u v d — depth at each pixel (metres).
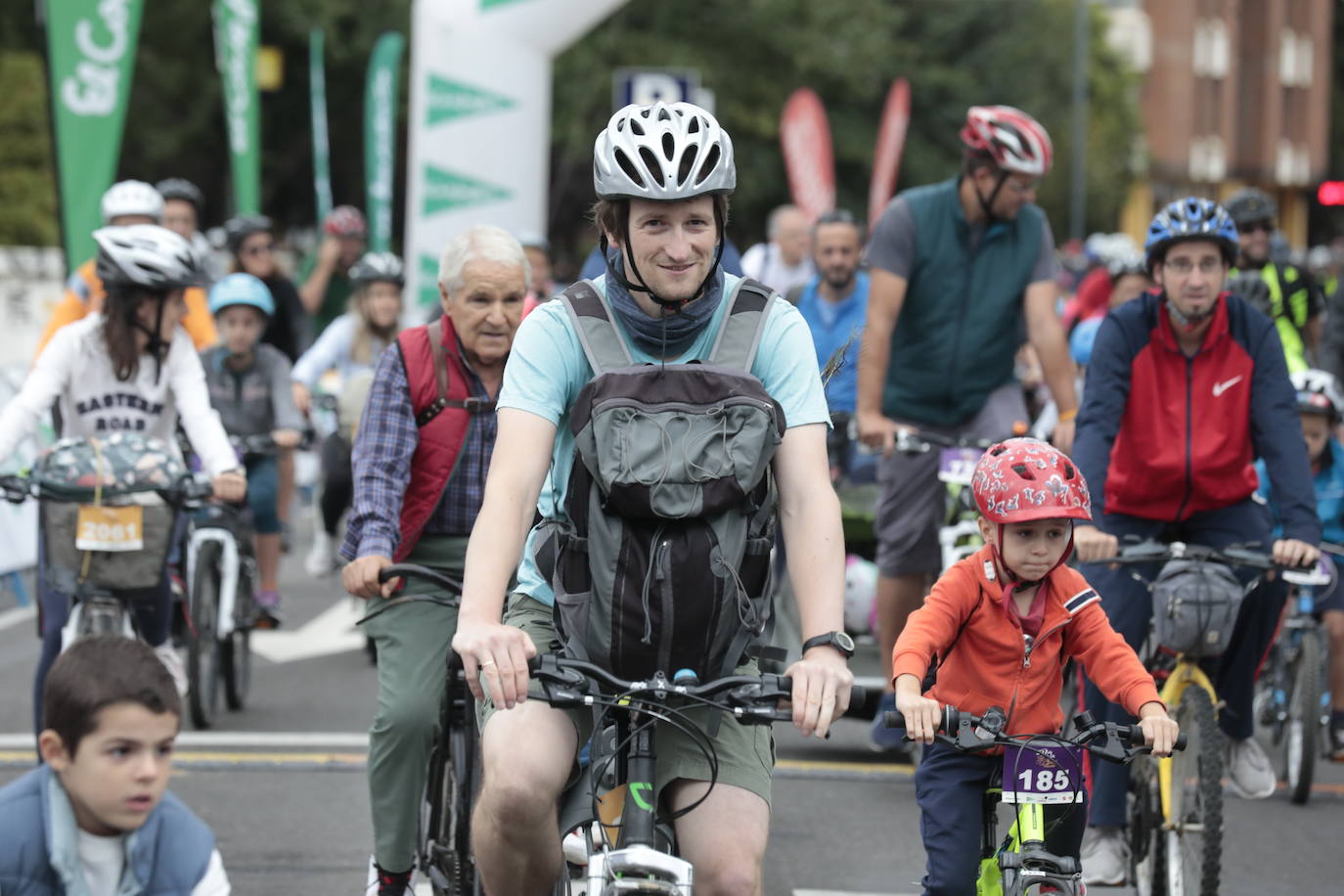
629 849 8.49
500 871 9.43
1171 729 10.44
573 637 9.20
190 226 29.31
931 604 11.40
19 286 60.09
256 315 23.86
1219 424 14.52
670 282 9.34
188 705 20.81
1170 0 166.88
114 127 34.12
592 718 9.52
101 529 15.43
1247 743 15.20
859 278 26.03
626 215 9.40
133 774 7.60
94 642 7.74
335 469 28.61
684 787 9.35
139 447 15.66
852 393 24.81
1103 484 14.16
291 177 92.06
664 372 9.11
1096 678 11.33
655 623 8.87
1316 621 20.86
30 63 65.56
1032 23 112.06
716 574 8.88
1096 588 14.57
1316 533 14.01
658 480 8.77
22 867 7.73
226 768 18.98
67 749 7.62
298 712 22.03
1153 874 13.64
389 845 12.12
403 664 12.20
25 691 23.47
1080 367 25.73
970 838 11.07
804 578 9.20
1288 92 180.12
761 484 9.27
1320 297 29.11
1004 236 18.42
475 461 12.73
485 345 12.65
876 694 20.72
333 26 83.81
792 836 16.56
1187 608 13.52
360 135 89.50
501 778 9.10
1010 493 11.08
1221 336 14.48
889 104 54.78
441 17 38.41
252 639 27.55
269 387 24.14
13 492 15.45
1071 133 122.69
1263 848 16.70
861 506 22.61
